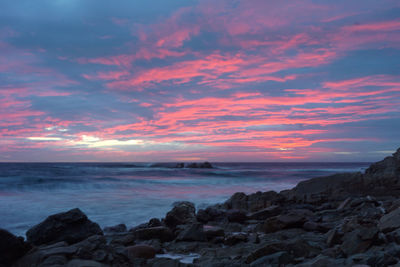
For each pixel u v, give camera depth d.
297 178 41.72
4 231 5.42
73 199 19.59
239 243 8.74
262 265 5.73
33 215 14.34
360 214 12.34
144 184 31.03
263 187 30.25
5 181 27.56
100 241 6.49
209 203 19.70
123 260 6.04
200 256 7.57
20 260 5.46
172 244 9.02
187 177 43.75
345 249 6.35
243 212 14.40
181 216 12.99
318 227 10.02
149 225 11.45
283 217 10.88
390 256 5.11
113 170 61.97
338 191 19.14
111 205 17.58
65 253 5.50
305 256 6.40
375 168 21.61
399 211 8.06
